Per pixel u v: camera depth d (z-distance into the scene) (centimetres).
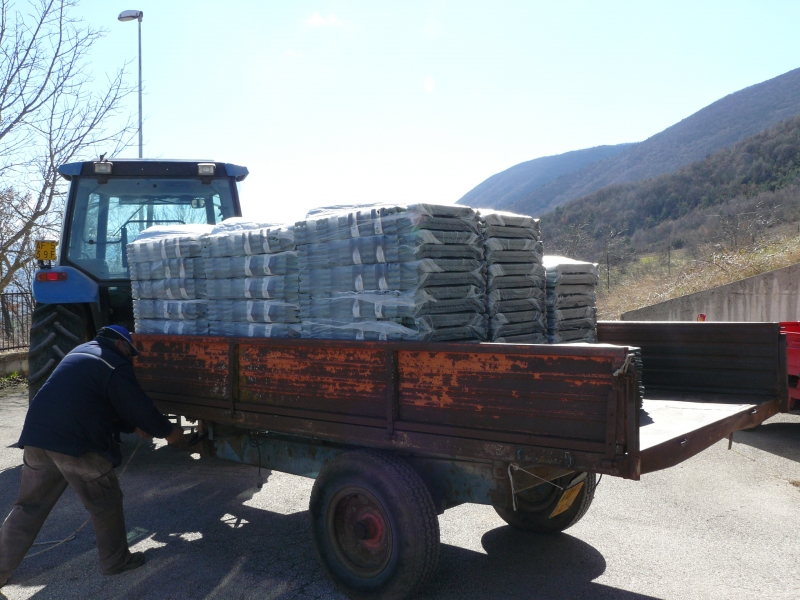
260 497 564
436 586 386
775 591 369
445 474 370
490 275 400
